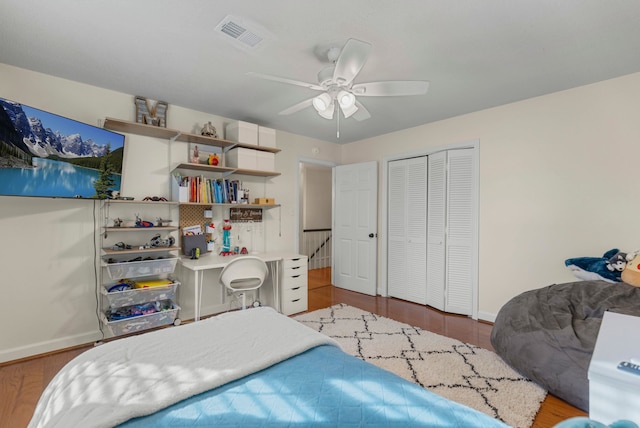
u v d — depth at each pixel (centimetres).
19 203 250
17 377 223
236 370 117
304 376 116
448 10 175
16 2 169
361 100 312
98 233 286
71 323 272
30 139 216
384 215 445
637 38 201
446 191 373
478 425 89
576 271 268
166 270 298
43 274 260
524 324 228
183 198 315
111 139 275
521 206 316
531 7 172
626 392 100
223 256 350
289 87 282
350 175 482
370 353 257
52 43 211
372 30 194
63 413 96
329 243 717
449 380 216
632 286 228
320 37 202
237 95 302
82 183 252
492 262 337
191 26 192
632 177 255
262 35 199
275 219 421
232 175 377
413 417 92
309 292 468
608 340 134
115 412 92
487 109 339
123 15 181
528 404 189
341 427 88
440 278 378
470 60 231
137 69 249
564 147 289
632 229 255
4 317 244
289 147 438
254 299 394
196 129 345
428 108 337
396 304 405
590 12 175
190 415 94
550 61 233
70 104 269
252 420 92
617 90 262
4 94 241
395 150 432
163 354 131
